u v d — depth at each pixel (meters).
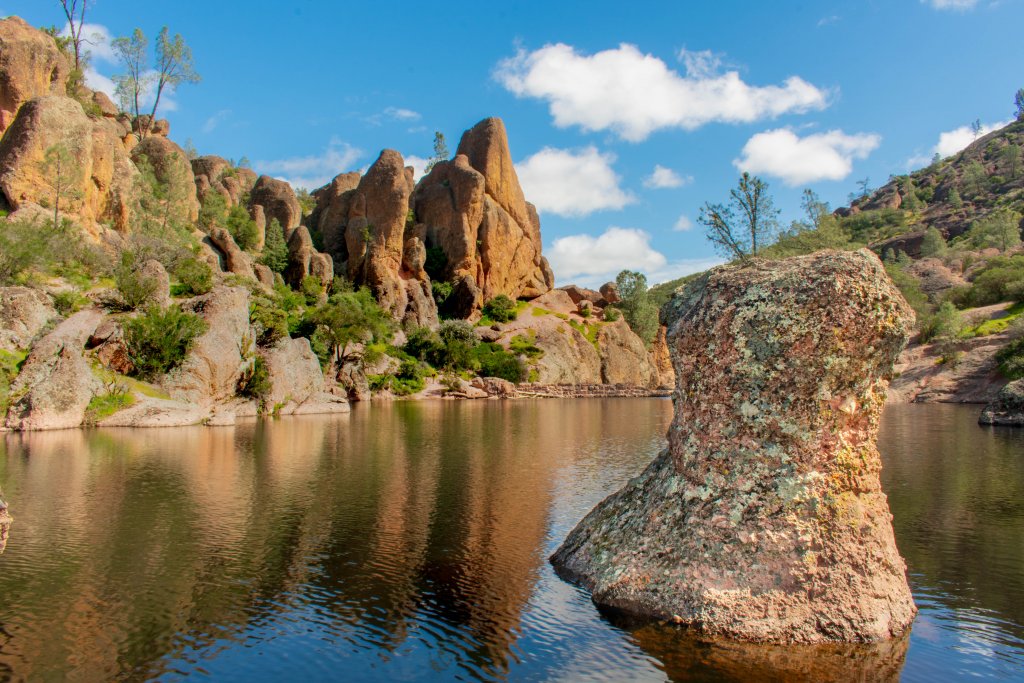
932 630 9.66
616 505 12.09
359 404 62.72
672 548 10.18
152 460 25.75
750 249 33.16
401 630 9.86
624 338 115.75
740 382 10.18
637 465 25.55
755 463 9.95
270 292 77.00
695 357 10.69
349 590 11.55
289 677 8.42
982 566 12.77
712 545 9.82
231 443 31.42
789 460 9.80
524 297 128.12
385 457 27.48
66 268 52.25
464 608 10.70
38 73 66.75
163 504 18.19
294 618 10.33
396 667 8.71
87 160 64.44
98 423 36.88
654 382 119.75
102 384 38.88
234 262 79.88
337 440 33.44
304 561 13.16
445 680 8.36
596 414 54.38
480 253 117.19
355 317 69.06
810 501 9.59
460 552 13.79
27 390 35.72
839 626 9.10
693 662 8.72
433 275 115.25
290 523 16.19
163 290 47.97
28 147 59.88
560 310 122.50
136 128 100.00
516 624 10.02
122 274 47.94
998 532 15.27
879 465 10.11
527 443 32.81
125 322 42.16
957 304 90.25
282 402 49.78
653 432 38.78
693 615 9.56
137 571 12.51
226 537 14.89
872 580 9.45
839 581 9.30
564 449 30.53
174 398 42.44
